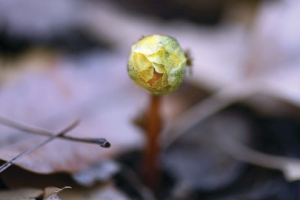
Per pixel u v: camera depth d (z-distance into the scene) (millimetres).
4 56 317
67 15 344
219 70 287
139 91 272
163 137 257
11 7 326
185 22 377
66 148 223
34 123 255
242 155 253
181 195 243
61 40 337
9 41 324
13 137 230
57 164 217
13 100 258
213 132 265
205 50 308
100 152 229
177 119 266
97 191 223
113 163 233
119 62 289
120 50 327
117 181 242
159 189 244
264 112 271
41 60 317
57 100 263
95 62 289
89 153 226
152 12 382
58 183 215
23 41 326
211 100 273
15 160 208
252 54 281
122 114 262
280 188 240
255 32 283
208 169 252
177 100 273
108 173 228
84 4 362
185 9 388
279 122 268
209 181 249
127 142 249
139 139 251
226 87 277
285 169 242
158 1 395
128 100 269
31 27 328
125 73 280
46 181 213
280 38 277
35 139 224
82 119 258
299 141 260
